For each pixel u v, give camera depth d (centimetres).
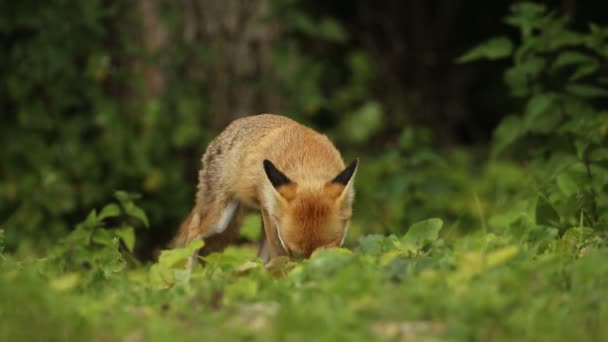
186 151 1702
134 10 1723
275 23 1756
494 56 1186
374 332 595
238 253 1021
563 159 1140
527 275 686
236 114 1734
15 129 1678
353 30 2203
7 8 1622
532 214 1041
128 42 1683
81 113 1681
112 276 822
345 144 1944
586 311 625
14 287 661
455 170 1845
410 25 2175
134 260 1066
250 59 1741
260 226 1088
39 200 1580
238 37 1734
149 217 1656
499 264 732
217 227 1082
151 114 1669
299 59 1808
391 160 1505
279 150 1011
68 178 1645
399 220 1467
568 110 1174
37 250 1452
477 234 1070
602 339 577
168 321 626
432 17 2181
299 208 909
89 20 1609
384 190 1447
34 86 1666
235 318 647
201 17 1723
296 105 1741
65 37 1620
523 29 1195
